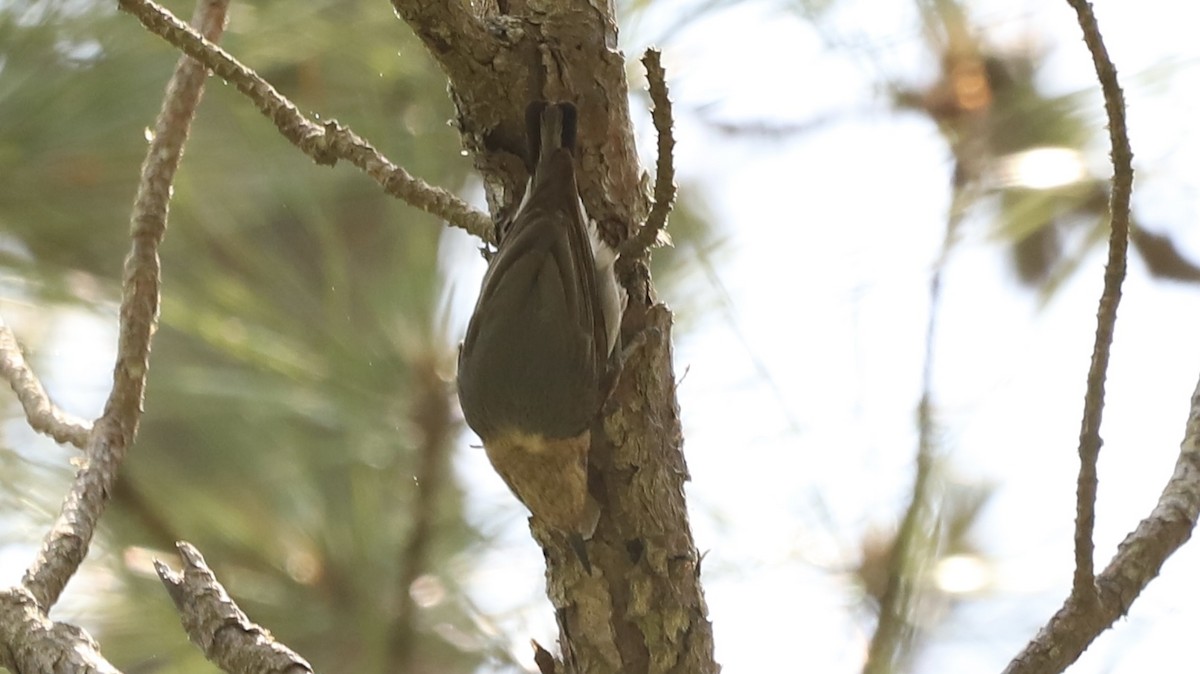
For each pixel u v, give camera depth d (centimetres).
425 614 464
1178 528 446
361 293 464
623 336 449
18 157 459
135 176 461
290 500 465
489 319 450
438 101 464
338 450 464
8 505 463
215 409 465
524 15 448
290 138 450
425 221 463
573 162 448
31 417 451
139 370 452
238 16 463
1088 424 445
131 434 451
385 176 450
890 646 459
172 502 465
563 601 449
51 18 459
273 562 464
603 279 449
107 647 464
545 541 449
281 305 464
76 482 450
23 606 445
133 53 460
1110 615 446
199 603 444
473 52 447
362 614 463
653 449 448
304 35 463
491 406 450
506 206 451
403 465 464
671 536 448
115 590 464
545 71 448
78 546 448
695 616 448
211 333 462
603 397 448
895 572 460
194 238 465
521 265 449
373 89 465
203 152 465
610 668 448
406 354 462
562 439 448
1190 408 449
